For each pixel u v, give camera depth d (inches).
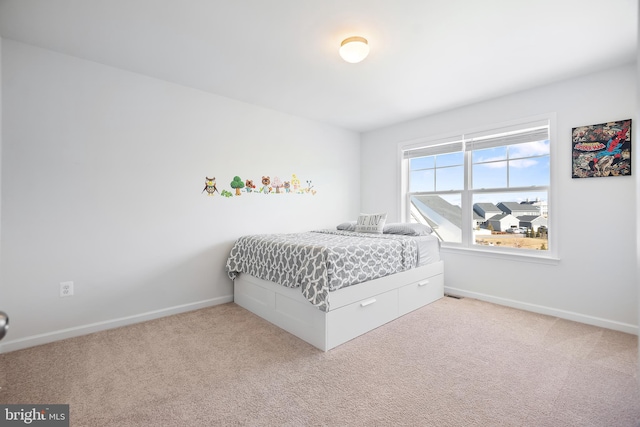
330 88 116.7
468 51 89.2
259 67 100.0
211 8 70.4
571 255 106.8
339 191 171.6
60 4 68.9
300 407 60.6
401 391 65.6
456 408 59.9
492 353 82.2
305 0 67.4
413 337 92.4
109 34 81.4
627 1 67.5
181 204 114.7
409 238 119.3
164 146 110.4
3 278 83.0
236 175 129.8
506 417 57.4
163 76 107.0
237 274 124.7
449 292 140.6
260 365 76.3
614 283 98.5
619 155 96.8
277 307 102.1
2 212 82.8
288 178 148.2
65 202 91.8
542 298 113.5
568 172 107.1
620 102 96.9
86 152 95.1
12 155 83.9
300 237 121.4
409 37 82.0
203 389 66.4
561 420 56.4
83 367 75.2
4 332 21.3
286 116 146.7
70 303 92.8
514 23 75.8
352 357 80.4
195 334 95.0
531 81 109.2
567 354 81.5
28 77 86.0
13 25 77.1
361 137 181.5
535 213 118.2
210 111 121.6
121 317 101.8
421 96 124.0
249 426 55.3
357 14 72.4
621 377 70.4
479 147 130.8
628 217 96.0
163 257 110.6
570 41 83.7
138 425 55.6
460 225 144.0
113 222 100.2
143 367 75.3
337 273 86.7
